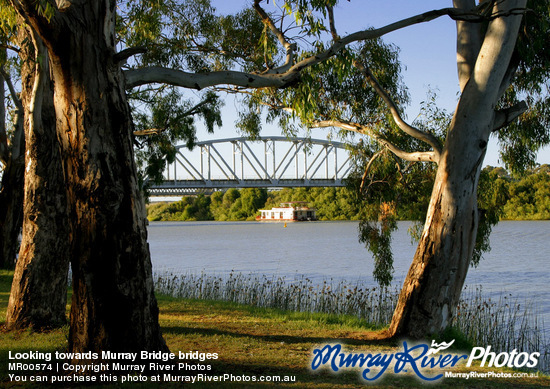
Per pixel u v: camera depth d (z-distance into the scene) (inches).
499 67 335.6
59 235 350.0
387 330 377.4
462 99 350.9
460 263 356.8
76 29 213.6
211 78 269.3
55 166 347.9
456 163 351.3
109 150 221.9
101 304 224.5
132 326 228.8
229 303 572.4
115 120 223.6
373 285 872.3
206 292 697.6
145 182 836.6
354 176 568.1
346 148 564.4
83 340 227.1
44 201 343.9
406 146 524.1
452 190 352.5
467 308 586.9
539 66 397.4
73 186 222.4
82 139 219.0
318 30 341.1
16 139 725.9
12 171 737.6
